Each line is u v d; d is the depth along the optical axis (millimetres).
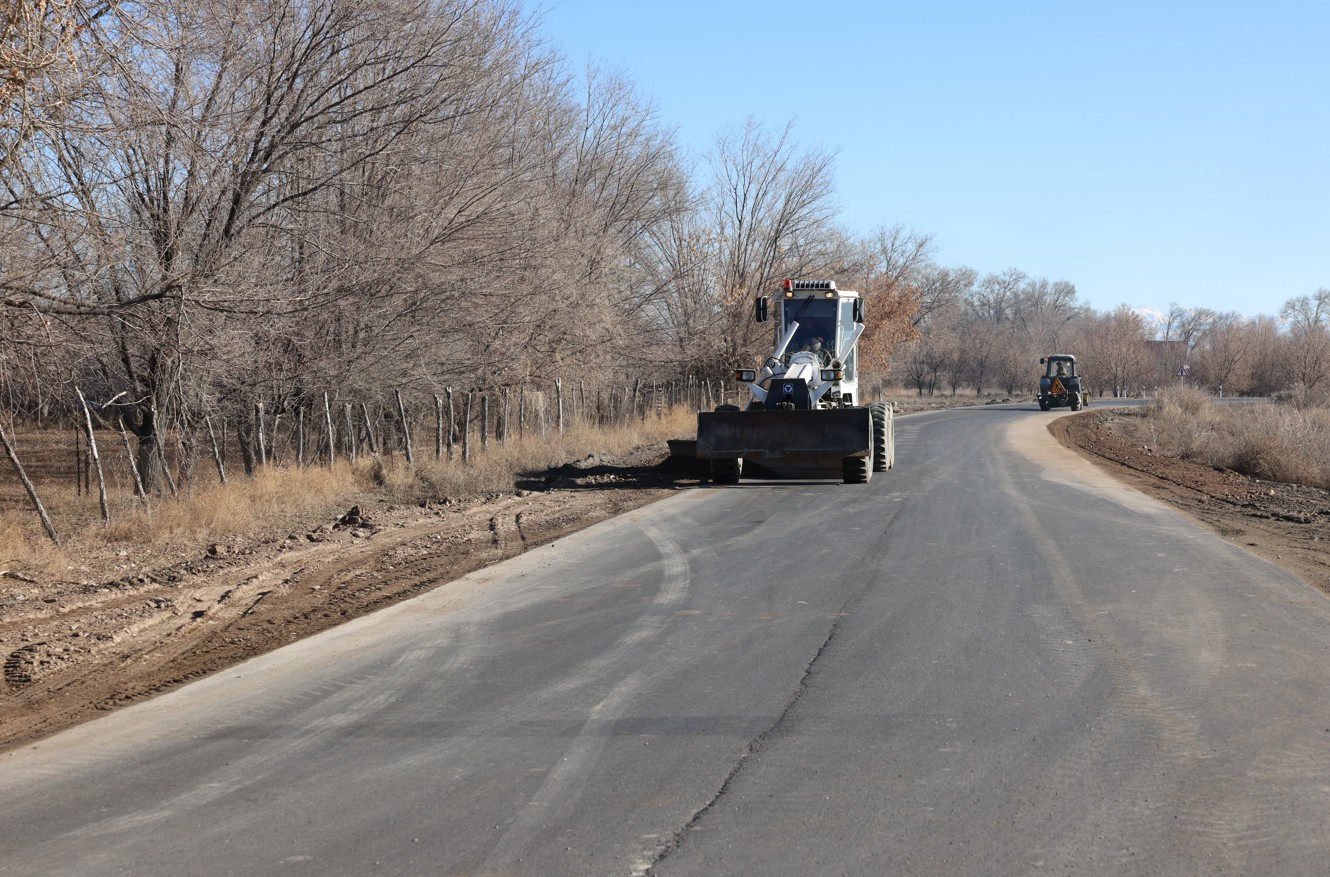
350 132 18672
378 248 18812
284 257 18359
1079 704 6270
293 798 5043
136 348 15148
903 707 6262
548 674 7121
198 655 7961
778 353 19719
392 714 6336
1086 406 59844
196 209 15391
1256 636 7805
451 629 8453
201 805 4984
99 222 12844
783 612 8789
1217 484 20281
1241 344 93750
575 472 21141
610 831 4586
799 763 5367
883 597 9273
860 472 18594
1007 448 28297
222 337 15344
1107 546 11906
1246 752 5453
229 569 11156
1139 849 4348
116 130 11438
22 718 6578
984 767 5277
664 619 8633
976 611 8680
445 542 12766
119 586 10320
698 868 4211
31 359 12359
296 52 17078
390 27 17781
